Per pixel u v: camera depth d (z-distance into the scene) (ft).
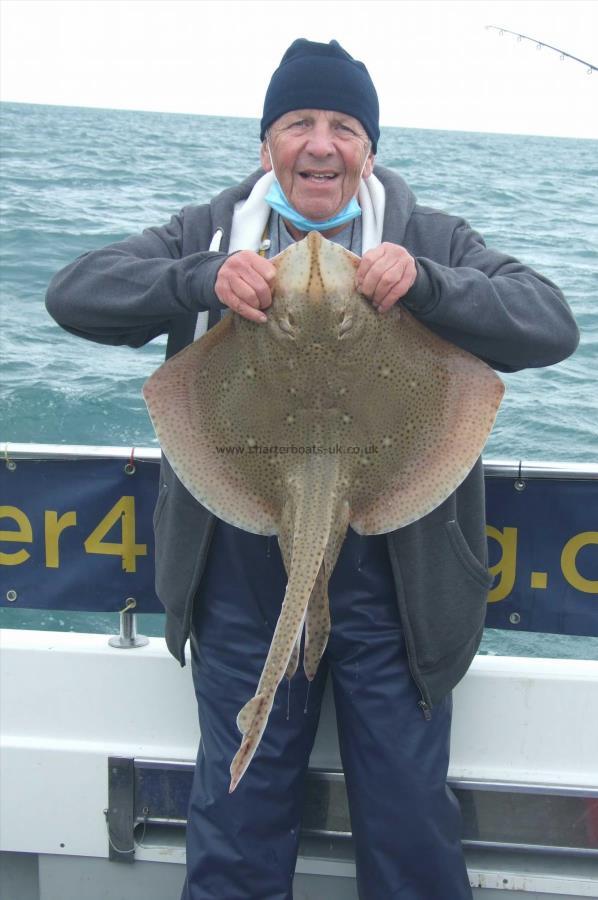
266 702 5.63
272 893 7.00
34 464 8.52
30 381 27.35
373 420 6.33
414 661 6.97
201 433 6.53
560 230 50.57
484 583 7.13
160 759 8.14
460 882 7.14
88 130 189.57
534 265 39.29
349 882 8.12
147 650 8.49
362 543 6.91
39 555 8.70
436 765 7.08
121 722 8.39
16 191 68.03
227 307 6.34
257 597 7.05
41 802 8.33
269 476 6.49
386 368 6.23
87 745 8.30
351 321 6.01
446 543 6.90
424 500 6.39
